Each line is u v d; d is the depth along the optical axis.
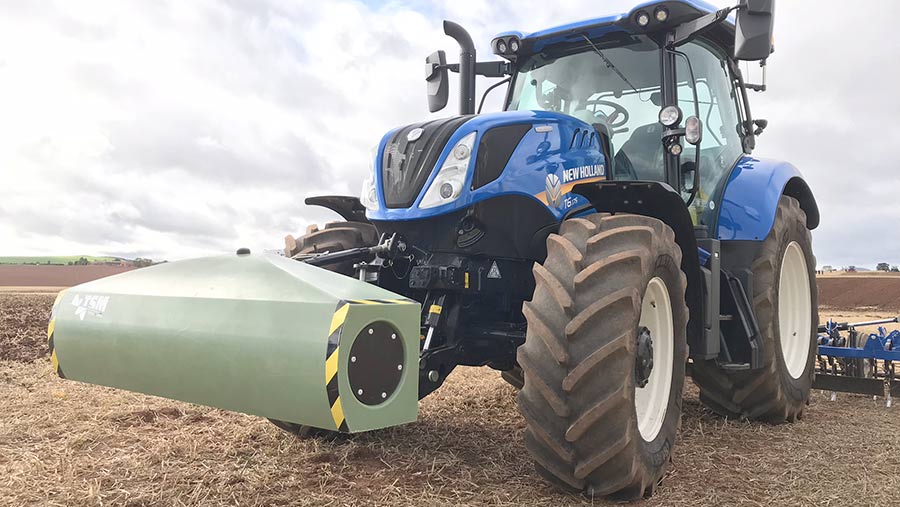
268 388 2.24
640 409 2.96
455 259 3.14
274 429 3.60
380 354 2.19
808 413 4.51
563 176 3.34
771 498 2.76
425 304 3.21
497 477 2.94
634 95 3.79
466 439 3.56
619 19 3.70
